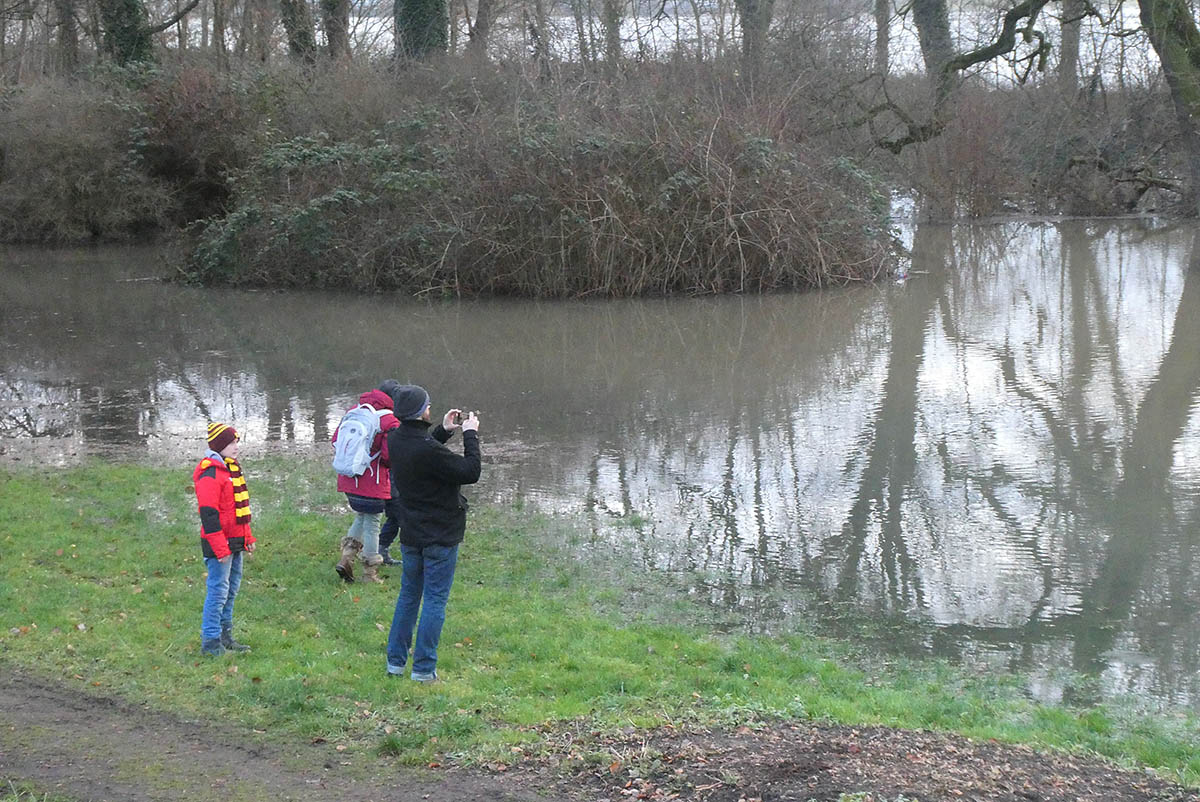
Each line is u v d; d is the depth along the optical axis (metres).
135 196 35.66
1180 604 8.20
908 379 15.88
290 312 22.67
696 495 10.87
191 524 9.62
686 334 19.78
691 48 28.89
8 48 46.69
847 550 9.40
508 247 23.72
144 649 6.84
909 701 6.46
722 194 23.73
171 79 36.00
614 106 24.77
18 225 36.69
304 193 26.02
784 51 30.44
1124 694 6.80
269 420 13.80
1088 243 32.25
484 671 6.74
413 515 6.41
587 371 16.77
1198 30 30.94
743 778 5.05
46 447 12.46
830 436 12.94
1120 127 38.50
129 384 15.88
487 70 29.70
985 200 39.16
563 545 9.48
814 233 24.41
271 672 6.52
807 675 6.93
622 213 23.70
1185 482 11.02
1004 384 15.40
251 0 40.69
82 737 5.55
